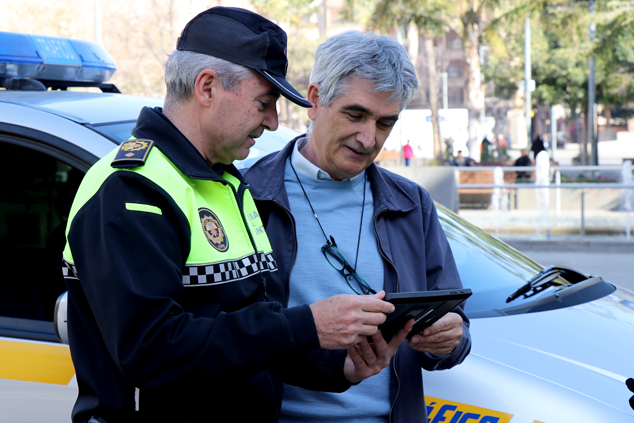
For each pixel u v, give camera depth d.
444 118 34.31
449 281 1.85
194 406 1.35
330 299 1.33
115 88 2.89
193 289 1.32
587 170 12.14
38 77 2.53
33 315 2.16
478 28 21.64
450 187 8.16
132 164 1.28
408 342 1.62
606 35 19.14
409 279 1.81
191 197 1.34
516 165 19.23
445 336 1.60
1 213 2.37
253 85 1.37
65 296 1.73
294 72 30.33
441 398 1.88
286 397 1.78
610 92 23.88
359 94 1.70
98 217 1.26
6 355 1.95
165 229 1.27
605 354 2.05
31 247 2.34
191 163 1.37
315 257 1.81
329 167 1.85
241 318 1.26
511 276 2.58
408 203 1.88
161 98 2.72
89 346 1.34
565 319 2.25
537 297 2.44
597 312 2.37
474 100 22.69
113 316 1.21
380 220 1.84
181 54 1.39
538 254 9.78
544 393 1.84
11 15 25.52
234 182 1.54
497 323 2.16
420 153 33.75
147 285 1.22
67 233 1.33
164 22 25.33
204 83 1.37
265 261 1.51
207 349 1.22
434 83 24.81
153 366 1.21
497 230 10.37
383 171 1.94
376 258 1.83
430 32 21.19
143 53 25.98
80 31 26.12
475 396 1.86
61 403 1.86
